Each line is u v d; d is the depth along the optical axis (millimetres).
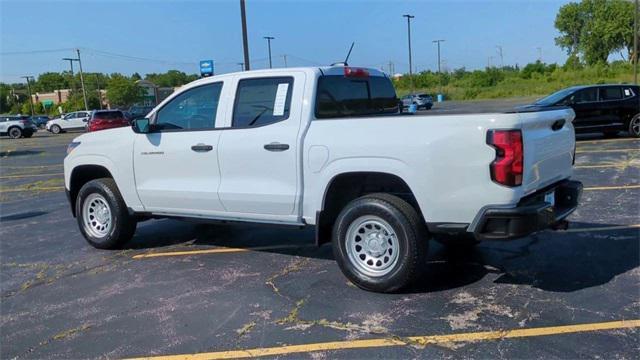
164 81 112562
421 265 4703
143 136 6242
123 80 90438
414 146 4535
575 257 5645
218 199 5695
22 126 38219
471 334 4012
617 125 15828
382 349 3852
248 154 5438
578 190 4973
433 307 4531
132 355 3973
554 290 4781
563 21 82312
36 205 10539
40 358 3996
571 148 5215
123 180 6469
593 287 4805
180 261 6195
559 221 4852
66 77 138375
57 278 5816
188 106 5977
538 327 4074
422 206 4555
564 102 15859
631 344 3758
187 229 7754
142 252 6664
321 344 3973
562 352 3689
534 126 4508
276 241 6895
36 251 6977
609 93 15844
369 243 4887
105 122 33656
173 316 4617
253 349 3959
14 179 15102
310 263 5910
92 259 6477
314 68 5312
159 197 6188
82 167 6887
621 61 69938
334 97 5434
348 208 4906
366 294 4898
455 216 4473
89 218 6895
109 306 4926
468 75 84375
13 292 5445
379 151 4684
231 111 5637
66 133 44688
